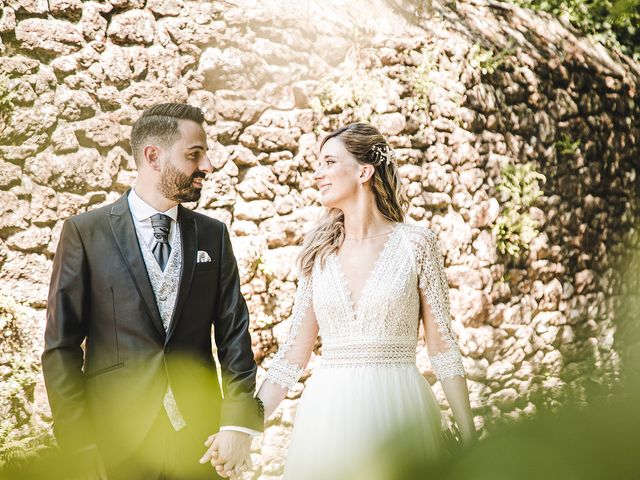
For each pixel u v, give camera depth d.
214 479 2.18
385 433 0.45
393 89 5.38
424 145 5.55
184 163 2.13
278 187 4.74
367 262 2.26
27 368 3.54
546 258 6.50
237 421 2.10
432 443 0.47
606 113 7.27
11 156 3.63
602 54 7.52
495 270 5.99
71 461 0.52
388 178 2.32
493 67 6.05
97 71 3.96
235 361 2.21
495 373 5.91
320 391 2.22
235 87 4.54
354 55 5.18
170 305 2.12
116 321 2.06
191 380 2.10
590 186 7.00
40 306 3.69
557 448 0.35
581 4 7.58
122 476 2.02
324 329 2.28
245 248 4.49
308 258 2.33
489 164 6.04
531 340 6.28
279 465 4.63
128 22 4.10
